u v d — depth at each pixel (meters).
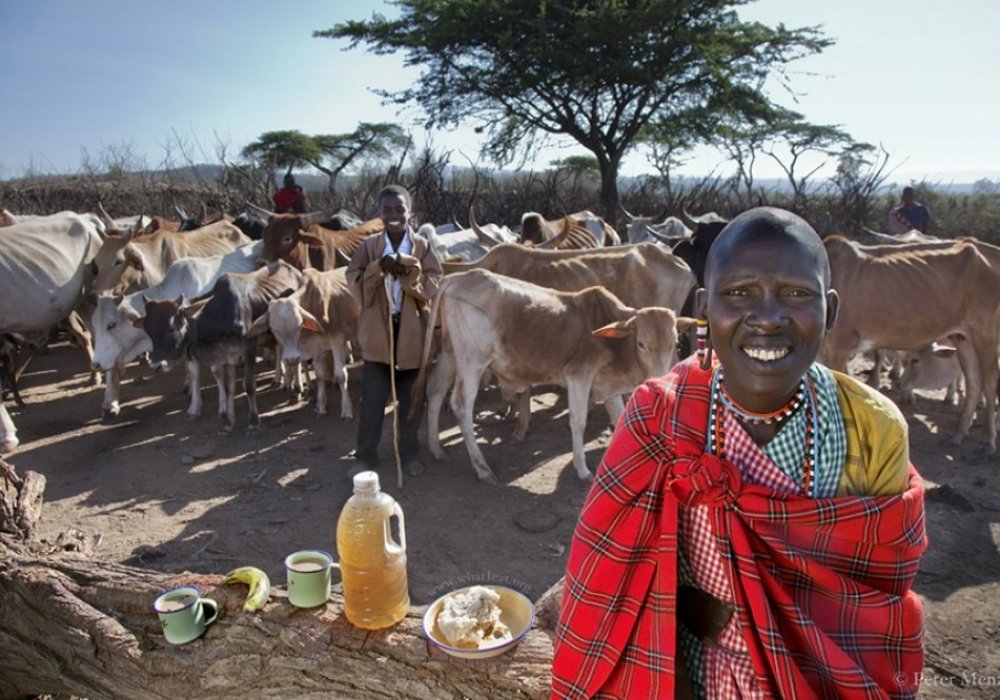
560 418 7.23
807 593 1.42
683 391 1.52
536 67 22.06
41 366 9.66
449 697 2.08
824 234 8.16
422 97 24.31
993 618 3.71
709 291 1.42
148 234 10.10
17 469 5.97
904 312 6.02
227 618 2.47
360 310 5.49
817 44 22.62
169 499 5.36
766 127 26.95
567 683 1.61
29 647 2.68
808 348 1.34
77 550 3.56
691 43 21.11
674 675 1.52
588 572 1.54
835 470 1.43
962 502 4.97
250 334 6.59
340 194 24.67
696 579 1.58
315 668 2.22
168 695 2.40
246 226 14.87
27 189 21.42
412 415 5.59
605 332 5.16
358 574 2.23
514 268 7.25
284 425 7.04
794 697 1.37
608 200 22.72
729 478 1.39
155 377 9.05
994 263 5.93
